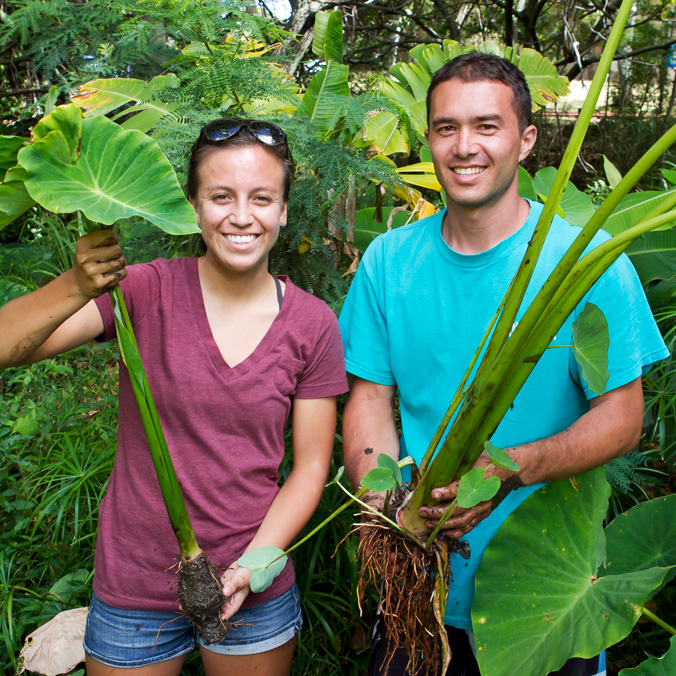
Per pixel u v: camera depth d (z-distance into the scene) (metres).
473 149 1.46
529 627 1.45
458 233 1.60
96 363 3.19
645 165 1.12
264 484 1.59
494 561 1.52
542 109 6.67
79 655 1.88
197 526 1.52
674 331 2.68
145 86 2.90
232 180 1.41
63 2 3.77
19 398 2.85
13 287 3.41
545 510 1.53
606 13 6.39
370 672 1.73
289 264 2.39
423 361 1.66
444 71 1.52
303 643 2.15
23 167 1.09
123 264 1.22
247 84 2.33
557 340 1.54
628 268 1.54
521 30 7.38
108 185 1.16
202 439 1.49
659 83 7.47
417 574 1.41
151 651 1.53
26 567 2.27
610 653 2.20
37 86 5.02
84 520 2.28
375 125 3.03
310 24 5.02
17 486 2.49
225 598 1.45
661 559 1.62
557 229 1.58
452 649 1.70
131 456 1.53
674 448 2.51
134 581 1.51
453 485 1.35
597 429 1.48
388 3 6.72
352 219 2.69
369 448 1.70
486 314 1.57
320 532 2.23
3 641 2.06
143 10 2.57
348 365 1.78
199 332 1.50
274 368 1.52
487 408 1.29
